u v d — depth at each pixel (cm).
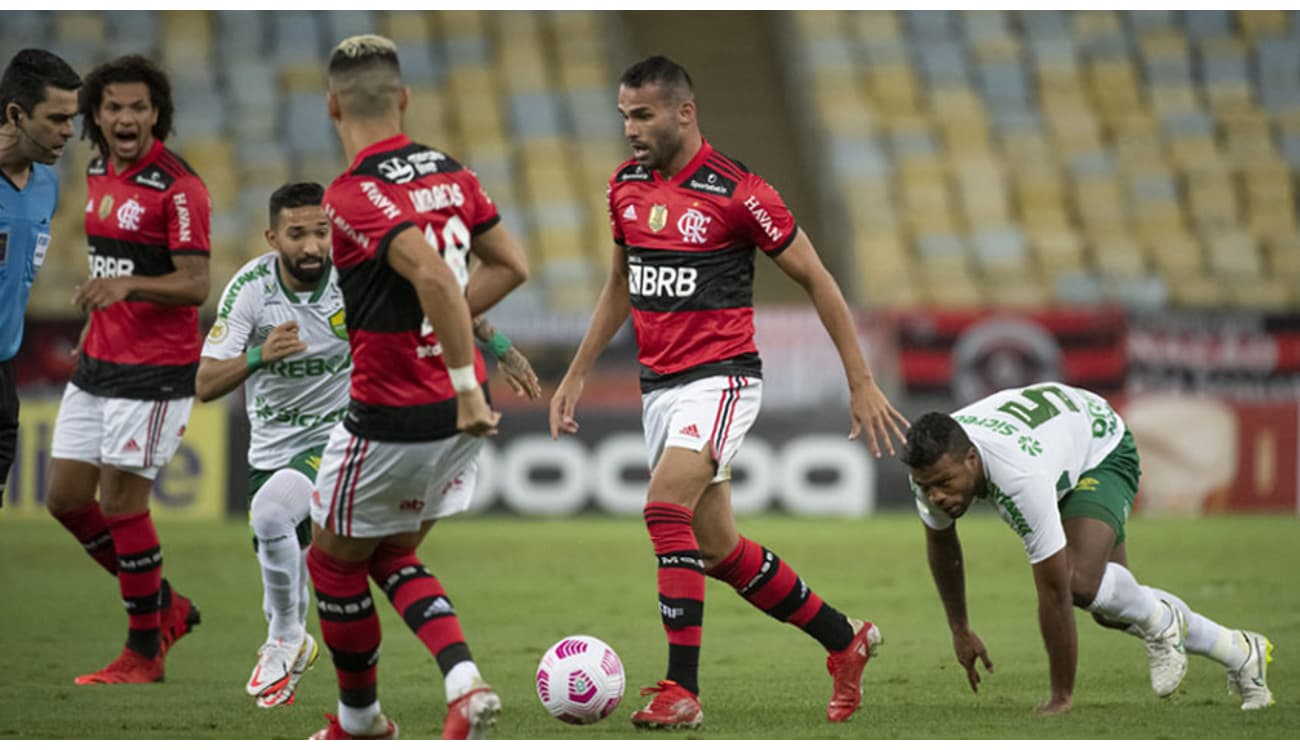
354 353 1622
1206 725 1927
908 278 6900
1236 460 5378
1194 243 7206
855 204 7150
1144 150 7556
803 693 2241
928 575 3747
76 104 2241
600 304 2152
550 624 2983
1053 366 5447
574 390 2147
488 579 3694
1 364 2284
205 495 5019
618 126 7450
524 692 2255
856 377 1952
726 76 8012
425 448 1622
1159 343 5469
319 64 7394
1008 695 2222
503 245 1700
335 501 1644
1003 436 1942
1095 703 2130
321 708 2122
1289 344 5484
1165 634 2031
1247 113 7775
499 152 7262
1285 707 2078
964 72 7788
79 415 2364
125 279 2164
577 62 7694
